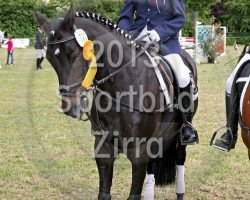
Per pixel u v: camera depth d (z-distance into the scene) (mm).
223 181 6582
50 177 6512
